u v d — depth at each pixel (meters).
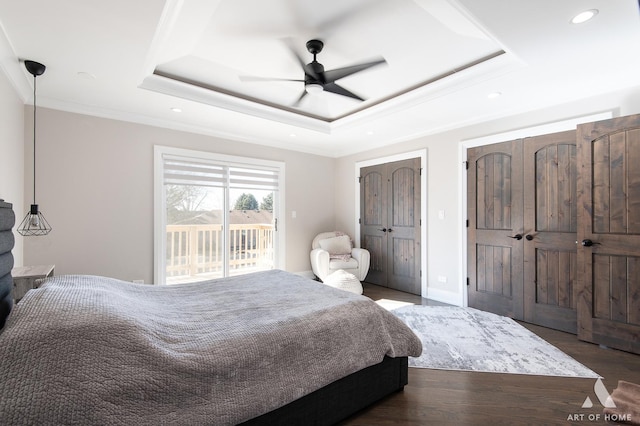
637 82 2.62
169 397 1.07
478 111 3.45
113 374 1.01
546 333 2.92
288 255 5.13
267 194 5.04
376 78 3.02
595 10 1.70
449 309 3.65
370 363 1.67
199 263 4.29
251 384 1.25
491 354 2.44
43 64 2.34
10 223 1.56
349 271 4.70
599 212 2.64
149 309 1.57
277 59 2.66
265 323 1.47
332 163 5.78
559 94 2.93
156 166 3.77
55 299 1.23
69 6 1.65
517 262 3.33
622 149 2.52
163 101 3.16
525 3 1.64
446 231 4.00
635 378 2.07
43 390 0.92
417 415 1.70
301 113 4.07
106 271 3.42
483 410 1.74
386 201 4.88
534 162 3.22
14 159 2.63
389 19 2.10
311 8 1.98
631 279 2.47
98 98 3.08
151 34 1.94
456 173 3.91
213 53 2.55
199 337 1.31
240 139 4.55
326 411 1.55
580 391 1.92
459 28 2.12
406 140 4.55
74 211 3.24
